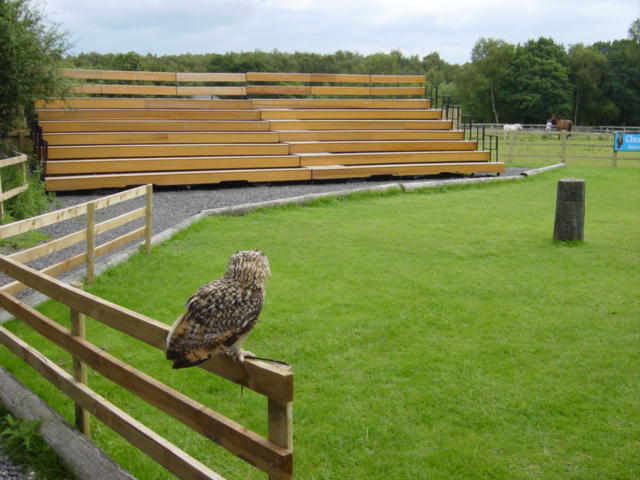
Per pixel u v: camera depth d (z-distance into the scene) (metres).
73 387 4.85
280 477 3.05
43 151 16.88
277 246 11.84
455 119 23.95
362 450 5.24
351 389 6.23
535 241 12.55
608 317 8.23
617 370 6.61
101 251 9.38
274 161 18.97
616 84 98.50
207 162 18.20
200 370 6.61
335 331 7.66
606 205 17.48
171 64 54.59
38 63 14.82
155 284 9.25
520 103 97.56
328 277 9.90
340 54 81.62
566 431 5.46
